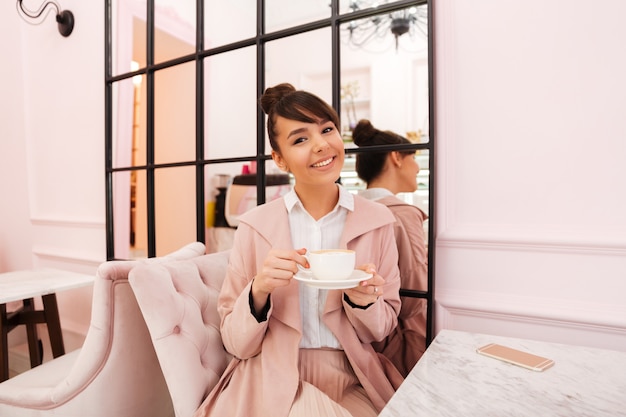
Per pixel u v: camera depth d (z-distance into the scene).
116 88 1.71
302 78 1.56
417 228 1.05
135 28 1.72
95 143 1.76
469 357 0.67
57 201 1.93
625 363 0.65
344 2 1.37
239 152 1.40
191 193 1.50
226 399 0.72
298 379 0.71
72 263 1.86
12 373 1.90
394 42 2.16
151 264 0.82
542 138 0.90
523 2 0.91
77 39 1.81
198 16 1.46
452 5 0.99
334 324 0.79
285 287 0.79
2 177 2.13
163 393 0.92
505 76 0.93
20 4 1.81
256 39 1.32
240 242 0.85
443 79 1.00
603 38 0.84
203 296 0.90
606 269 0.84
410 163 1.07
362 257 0.81
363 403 0.75
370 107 2.32
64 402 0.81
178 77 1.54
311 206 0.85
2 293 1.13
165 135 1.57
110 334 0.80
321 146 0.76
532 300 0.91
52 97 1.92
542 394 0.54
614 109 0.83
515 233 0.92
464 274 0.99
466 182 0.98
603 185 0.84
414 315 1.04
